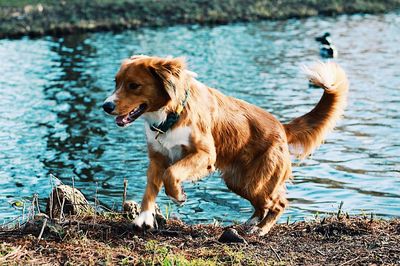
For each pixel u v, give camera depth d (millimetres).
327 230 7516
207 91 7441
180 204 7078
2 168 12062
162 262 6234
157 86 6984
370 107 16109
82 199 8273
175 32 27719
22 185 11117
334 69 8008
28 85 19000
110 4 30938
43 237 6875
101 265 6223
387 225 7652
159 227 7594
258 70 20531
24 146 13484
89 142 13742
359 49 24000
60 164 12328
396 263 6395
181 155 7223
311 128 8055
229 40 25797
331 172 11578
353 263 6426
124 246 6816
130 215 7852
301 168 11797
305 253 6766
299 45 24703
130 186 11086
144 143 13648
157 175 7414
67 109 16438
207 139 7211
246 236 7387
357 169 11742
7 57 22984
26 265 6129
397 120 14945
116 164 12305
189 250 6723
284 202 7848
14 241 6727
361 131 14117
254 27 28891
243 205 10125
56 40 26266
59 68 21219
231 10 31266
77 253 6465
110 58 22609
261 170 7586
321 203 10078
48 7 30641
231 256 6473
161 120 7086
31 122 15312
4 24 28000
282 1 33062
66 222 7230
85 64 21734
